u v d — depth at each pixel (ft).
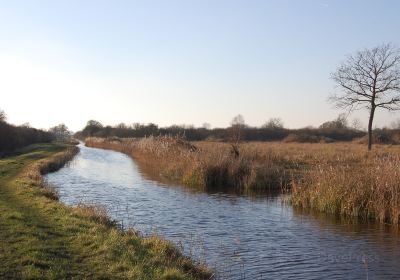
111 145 275.59
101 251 36.11
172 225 56.80
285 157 125.29
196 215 63.41
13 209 52.16
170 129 350.64
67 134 589.73
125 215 62.34
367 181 65.21
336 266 41.22
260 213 65.46
